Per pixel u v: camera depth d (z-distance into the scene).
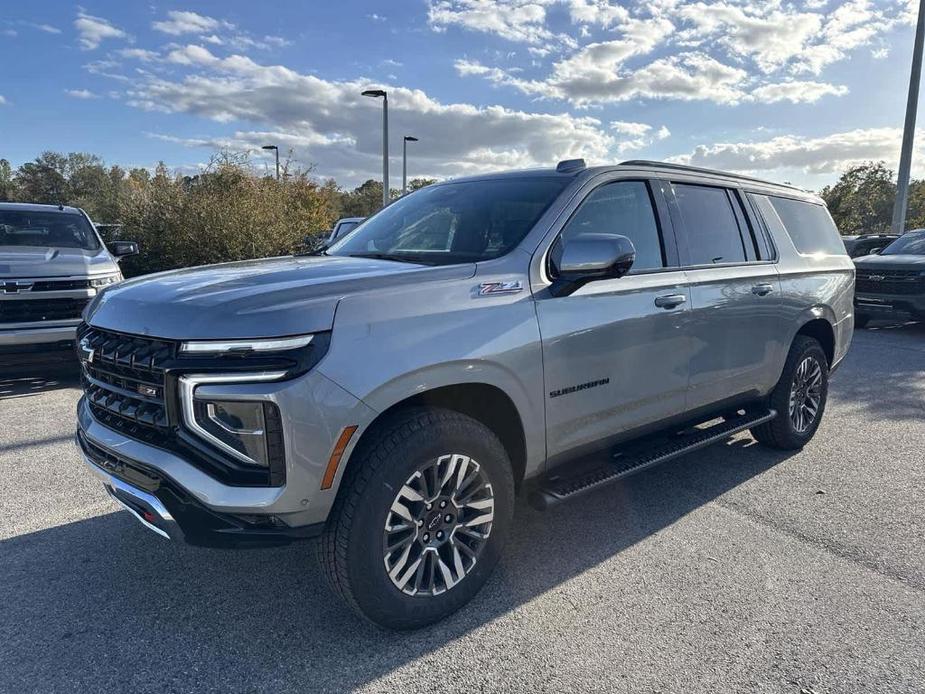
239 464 2.41
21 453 4.96
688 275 3.85
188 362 2.40
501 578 3.25
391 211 4.20
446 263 3.14
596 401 3.35
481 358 2.79
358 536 2.56
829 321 5.14
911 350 9.73
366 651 2.69
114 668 2.58
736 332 4.19
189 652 2.68
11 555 3.45
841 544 3.60
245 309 2.41
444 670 2.57
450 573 2.87
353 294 2.57
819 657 2.63
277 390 2.35
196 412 2.42
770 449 5.12
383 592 2.66
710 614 2.93
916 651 2.67
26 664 2.59
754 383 4.48
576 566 3.36
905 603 3.02
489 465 2.90
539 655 2.66
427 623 2.82
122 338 2.69
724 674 2.54
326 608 2.99
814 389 5.10
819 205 5.41
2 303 6.58
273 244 16.94
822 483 4.48
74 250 7.88
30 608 2.97
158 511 2.50
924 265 10.77
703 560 3.42
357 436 2.50
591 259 2.90
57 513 3.94
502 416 3.08
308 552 3.51
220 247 16.38
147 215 16.33
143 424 2.61
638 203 3.73
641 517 3.95
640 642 2.74
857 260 11.76
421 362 2.61
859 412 6.23
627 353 3.46
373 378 2.50
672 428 4.01
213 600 3.05
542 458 3.20
